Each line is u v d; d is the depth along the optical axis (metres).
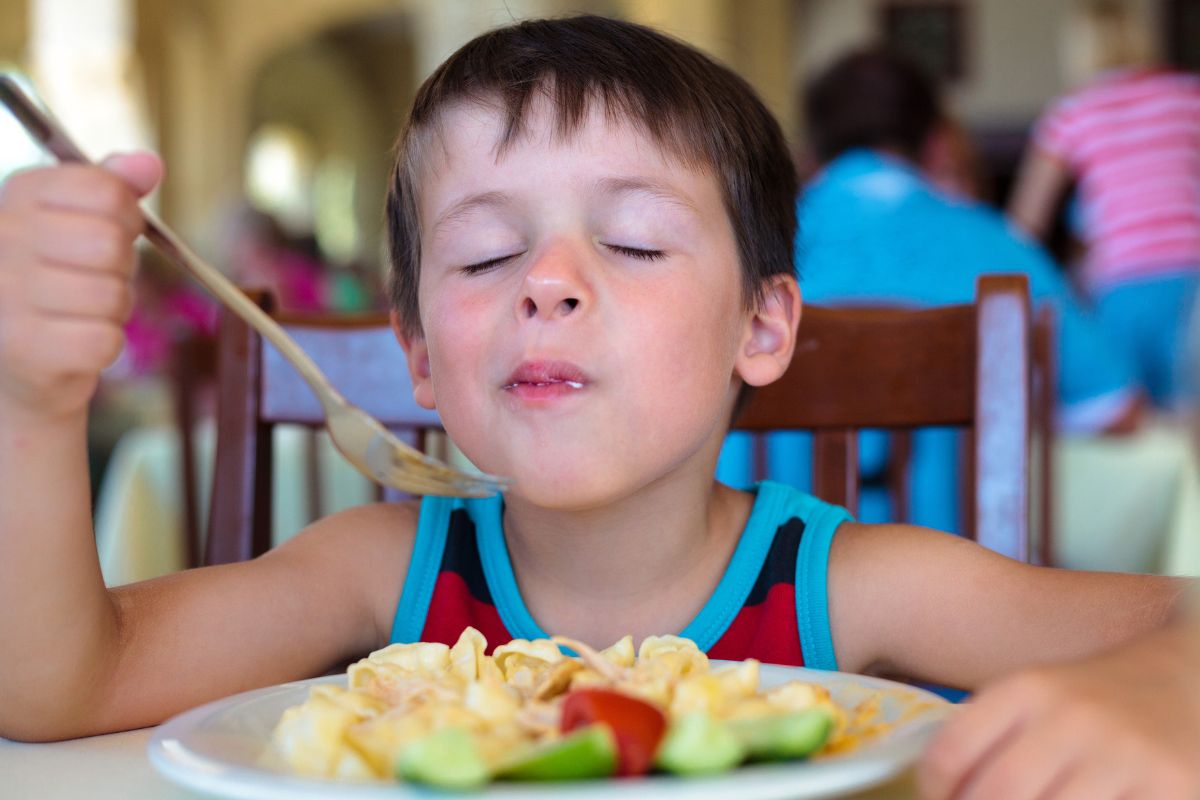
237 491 1.34
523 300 0.84
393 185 1.07
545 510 0.96
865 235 2.15
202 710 0.62
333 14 11.73
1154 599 0.82
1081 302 4.12
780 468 2.00
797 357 1.29
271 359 1.36
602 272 0.87
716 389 0.92
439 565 1.04
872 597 0.96
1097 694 0.49
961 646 0.91
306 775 0.52
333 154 15.01
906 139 2.28
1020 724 0.49
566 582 1.00
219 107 11.23
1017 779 0.47
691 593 1.00
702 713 0.49
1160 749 0.47
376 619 1.05
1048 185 3.99
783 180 1.06
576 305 0.84
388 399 1.37
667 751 0.46
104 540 2.49
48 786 0.62
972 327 1.25
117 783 0.62
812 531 1.01
